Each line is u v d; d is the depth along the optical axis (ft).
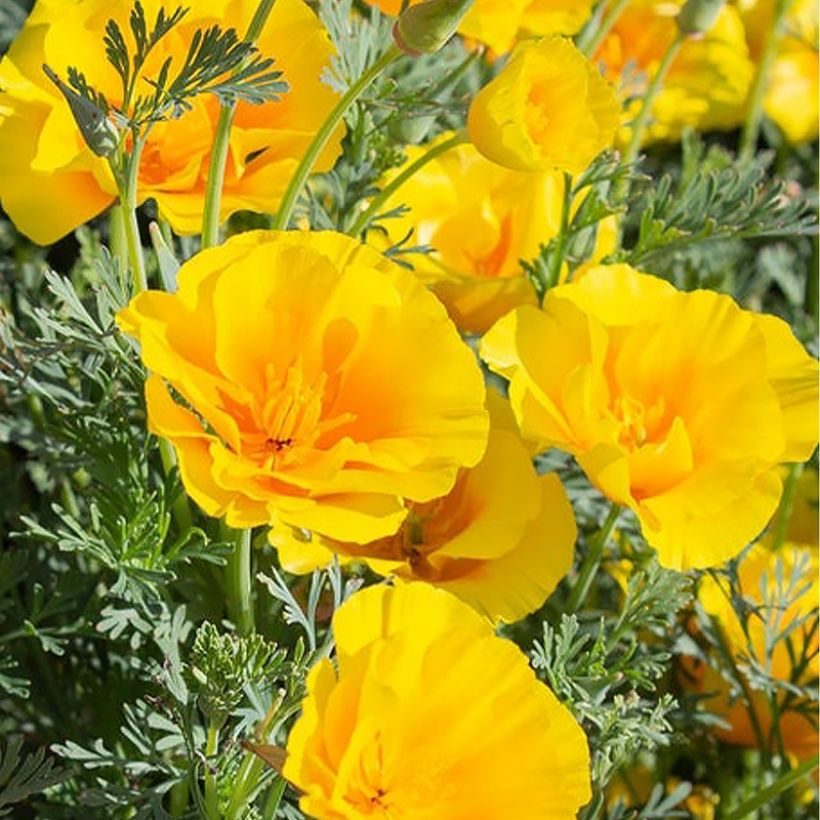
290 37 1.65
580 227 1.88
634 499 1.61
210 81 1.56
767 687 1.86
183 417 1.46
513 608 1.59
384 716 1.38
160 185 1.63
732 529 1.59
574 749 1.45
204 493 1.44
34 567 1.85
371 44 1.88
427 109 1.89
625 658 1.71
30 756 1.57
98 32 1.59
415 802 1.43
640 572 1.73
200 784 1.63
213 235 1.58
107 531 1.62
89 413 1.69
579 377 1.58
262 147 1.66
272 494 1.45
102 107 1.51
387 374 1.51
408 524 1.64
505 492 1.60
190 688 1.62
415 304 1.51
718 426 1.61
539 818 1.44
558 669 1.65
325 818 1.38
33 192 1.62
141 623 1.62
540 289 1.88
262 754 1.42
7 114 1.61
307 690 1.43
